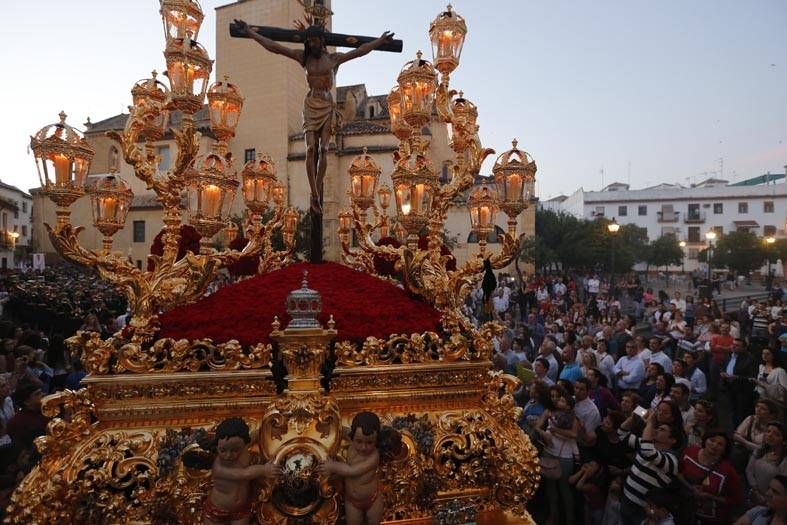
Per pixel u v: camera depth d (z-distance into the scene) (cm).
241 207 2377
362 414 297
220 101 545
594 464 518
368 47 474
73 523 290
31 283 1510
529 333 1153
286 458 300
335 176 2716
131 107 368
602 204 7169
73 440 304
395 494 329
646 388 757
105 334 1016
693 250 6750
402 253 399
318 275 450
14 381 620
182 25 380
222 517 280
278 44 466
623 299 2472
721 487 443
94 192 360
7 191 5603
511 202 392
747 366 855
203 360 321
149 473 298
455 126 441
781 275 5525
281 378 335
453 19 454
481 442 353
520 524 348
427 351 363
